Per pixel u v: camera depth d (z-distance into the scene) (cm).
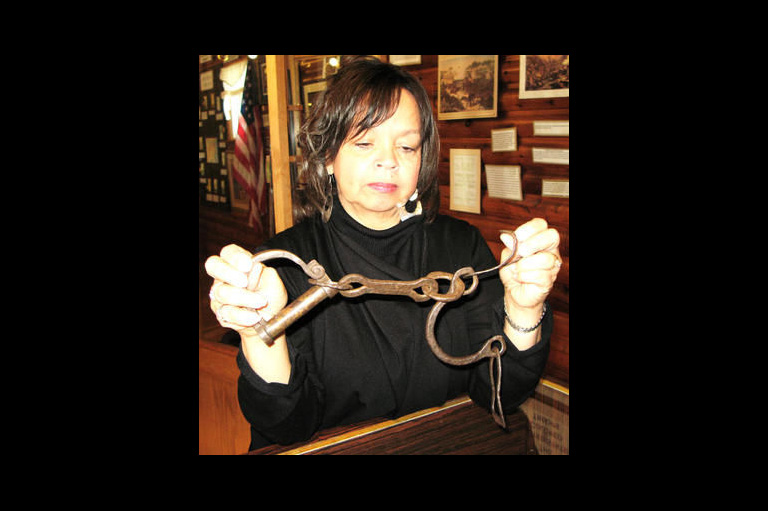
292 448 92
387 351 110
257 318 83
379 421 101
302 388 95
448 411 105
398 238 114
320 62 218
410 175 101
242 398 96
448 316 115
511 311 103
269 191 286
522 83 236
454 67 265
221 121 417
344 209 112
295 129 210
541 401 107
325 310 110
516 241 92
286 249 113
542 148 234
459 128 273
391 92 96
